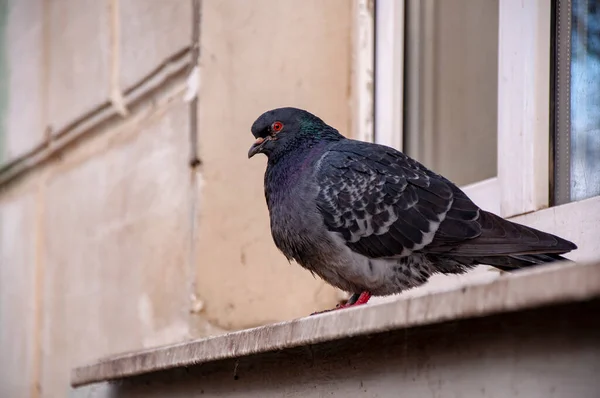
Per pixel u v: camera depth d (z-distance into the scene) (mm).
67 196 12008
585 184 7883
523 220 8062
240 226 9367
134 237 10359
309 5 9898
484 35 9062
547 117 8055
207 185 9266
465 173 9180
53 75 12414
